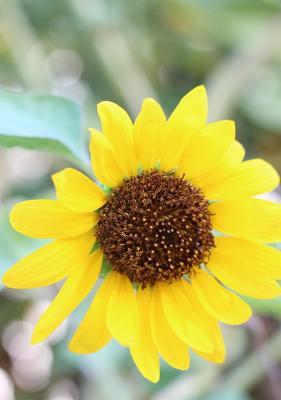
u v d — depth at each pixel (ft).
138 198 1.11
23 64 1.76
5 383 1.76
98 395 1.55
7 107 1.19
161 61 2.02
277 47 1.76
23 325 1.82
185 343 1.12
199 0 1.83
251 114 1.85
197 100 1.09
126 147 1.09
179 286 1.15
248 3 1.82
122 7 1.81
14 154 1.84
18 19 1.77
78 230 1.07
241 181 1.12
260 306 1.30
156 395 1.53
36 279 1.06
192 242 1.13
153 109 1.08
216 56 1.98
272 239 1.12
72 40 1.90
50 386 1.76
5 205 1.26
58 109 1.21
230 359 1.58
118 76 1.80
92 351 1.09
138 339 1.10
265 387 1.70
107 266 1.12
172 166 1.12
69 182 1.03
